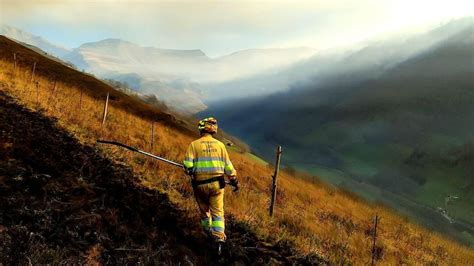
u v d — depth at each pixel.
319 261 7.76
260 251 6.93
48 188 6.38
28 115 10.00
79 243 5.28
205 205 5.98
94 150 8.83
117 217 6.16
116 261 5.12
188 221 6.84
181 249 5.96
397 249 15.52
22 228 5.06
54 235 5.23
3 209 5.42
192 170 5.84
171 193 7.89
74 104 16.78
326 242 10.60
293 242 8.08
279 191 19.64
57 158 7.70
